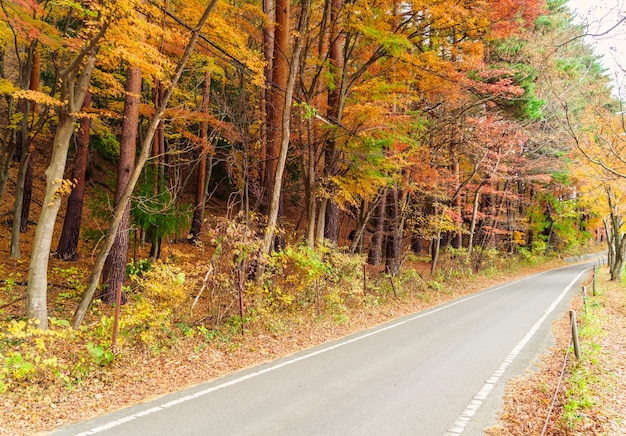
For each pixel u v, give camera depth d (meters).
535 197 38.69
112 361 7.23
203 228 25.52
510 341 10.02
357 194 16.47
